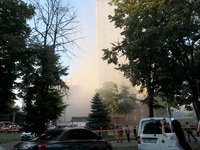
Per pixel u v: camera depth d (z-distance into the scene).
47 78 10.81
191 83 17.42
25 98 10.96
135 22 13.82
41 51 11.50
